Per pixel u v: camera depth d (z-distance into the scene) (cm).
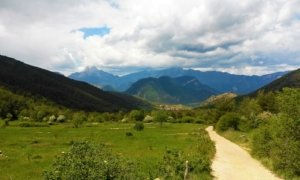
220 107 13625
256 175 3862
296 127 3862
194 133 10031
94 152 2103
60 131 11200
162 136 9425
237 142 7675
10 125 14012
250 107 11600
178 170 3372
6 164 4634
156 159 4644
